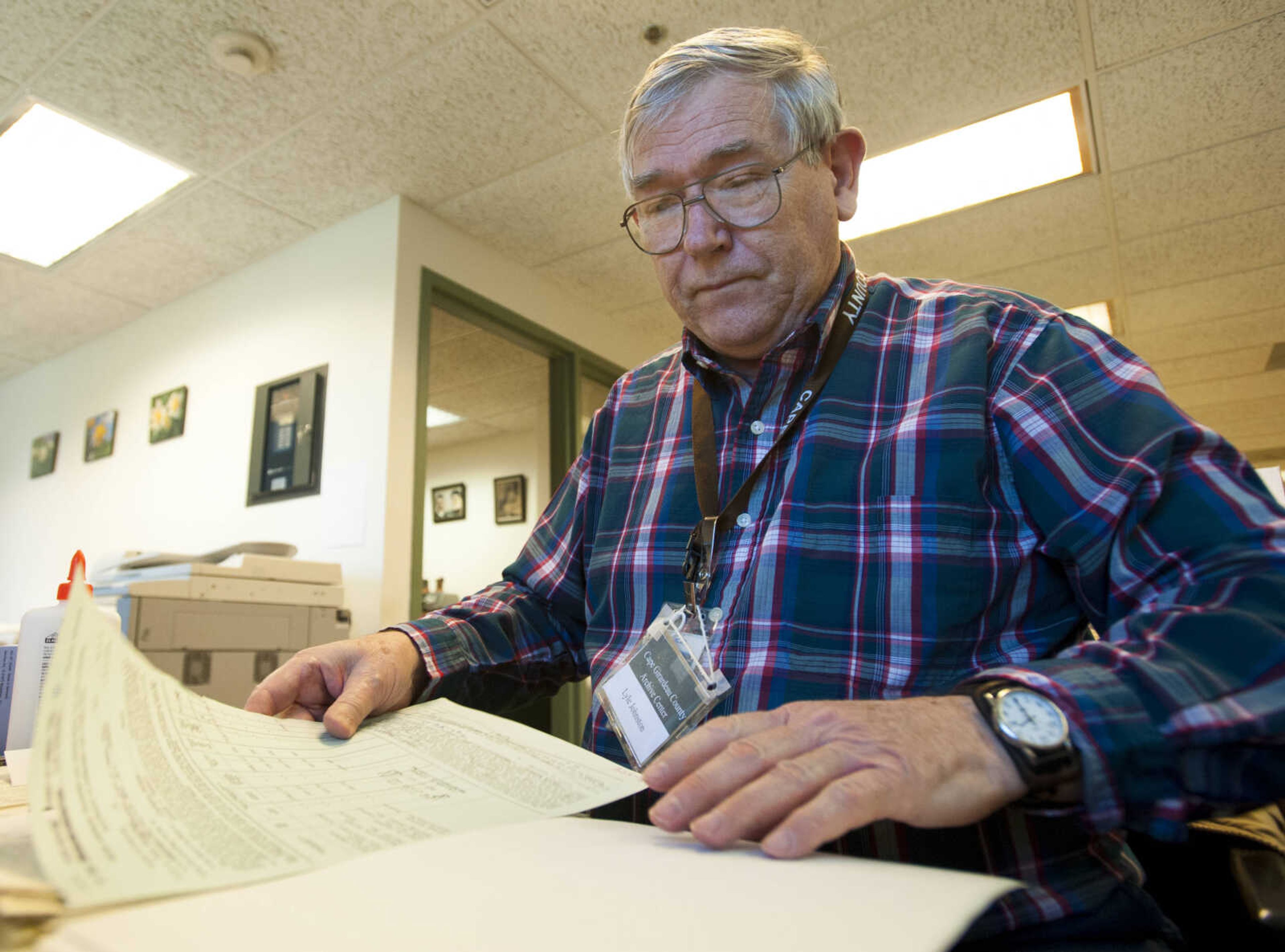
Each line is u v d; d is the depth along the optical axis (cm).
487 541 505
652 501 79
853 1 172
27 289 296
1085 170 236
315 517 235
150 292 300
